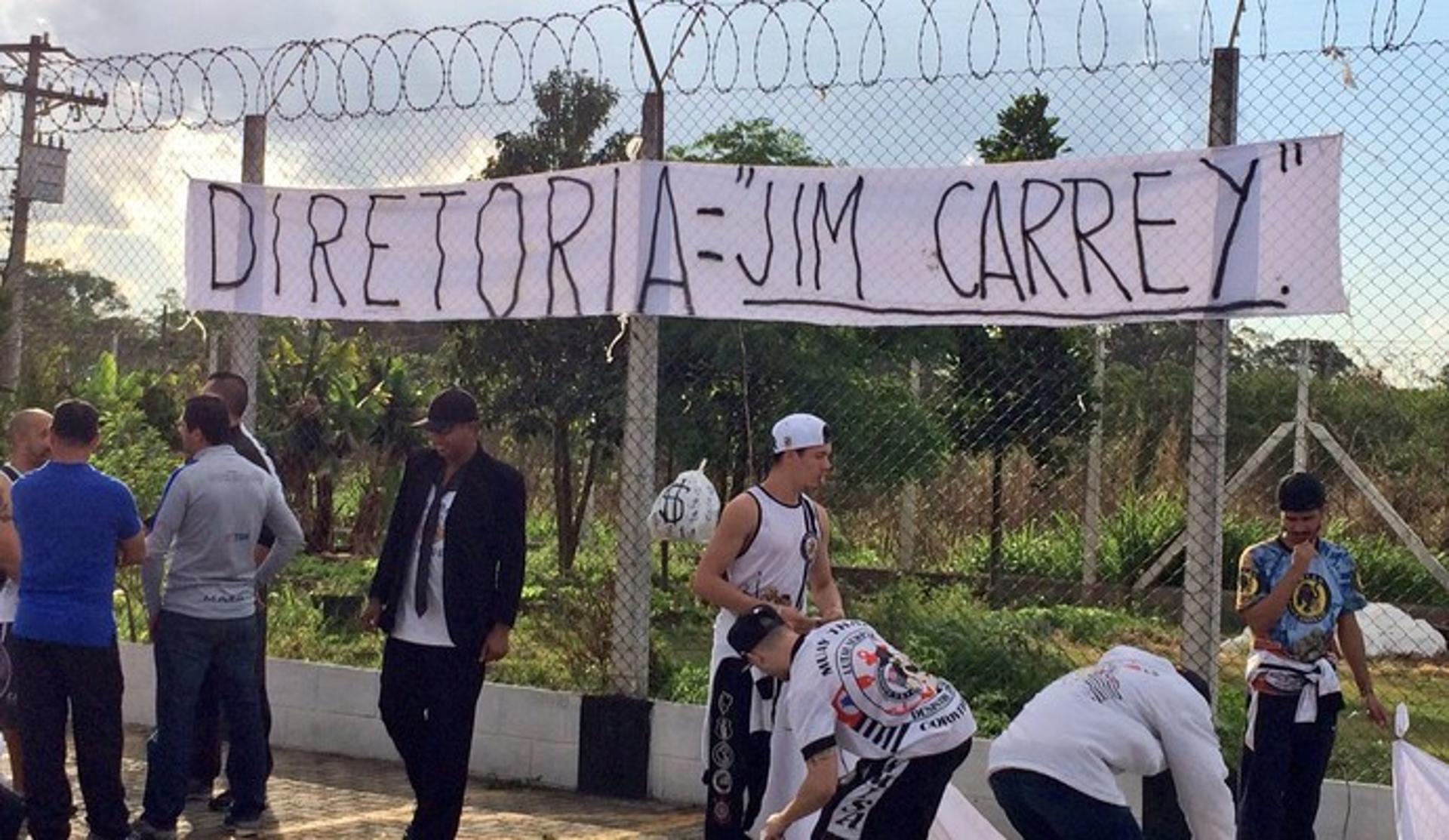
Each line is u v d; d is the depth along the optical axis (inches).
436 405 248.2
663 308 302.0
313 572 678.5
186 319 411.5
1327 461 571.2
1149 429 545.0
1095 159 271.4
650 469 307.1
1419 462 553.0
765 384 454.6
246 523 265.6
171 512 259.6
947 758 183.9
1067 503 565.6
